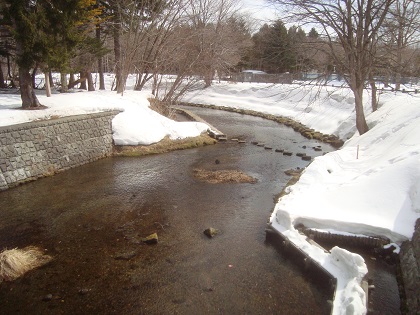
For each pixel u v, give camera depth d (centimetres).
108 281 592
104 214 853
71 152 1207
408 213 680
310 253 629
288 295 557
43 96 1531
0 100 1373
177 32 2225
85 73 2270
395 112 1445
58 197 951
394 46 1447
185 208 898
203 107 3116
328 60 1526
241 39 3086
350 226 695
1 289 571
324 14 1371
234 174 1169
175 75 2597
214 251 689
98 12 1605
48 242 719
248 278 600
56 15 1123
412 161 766
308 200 809
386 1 1274
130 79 3688
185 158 1373
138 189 1026
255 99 3098
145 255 673
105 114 1380
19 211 860
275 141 1745
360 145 1288
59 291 566
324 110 2223
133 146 1428
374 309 521
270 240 730
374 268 621
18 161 1020
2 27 1783
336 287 534
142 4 2059
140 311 521
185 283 587
